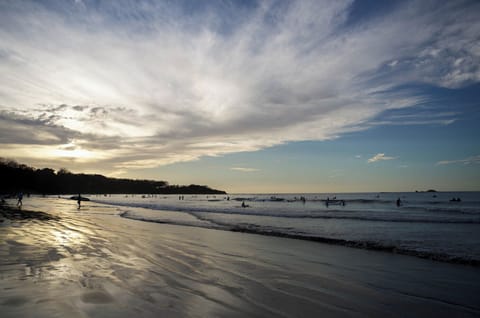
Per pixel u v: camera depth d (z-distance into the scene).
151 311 4.00
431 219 22.09
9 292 4.48
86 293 4.58
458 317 4.42
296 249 10.08
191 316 3.93
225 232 14.54
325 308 4.60
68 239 10.19
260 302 4.71
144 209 36.94
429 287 5.87
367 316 4.36
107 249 8.64
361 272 7.01
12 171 123.44
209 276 6.15
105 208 37.28
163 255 8.16
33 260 6.73
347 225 18.20
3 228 12.37
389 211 33.06
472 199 73.00
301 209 38.94
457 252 9.44
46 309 3.85
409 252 9.43
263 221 20.98
